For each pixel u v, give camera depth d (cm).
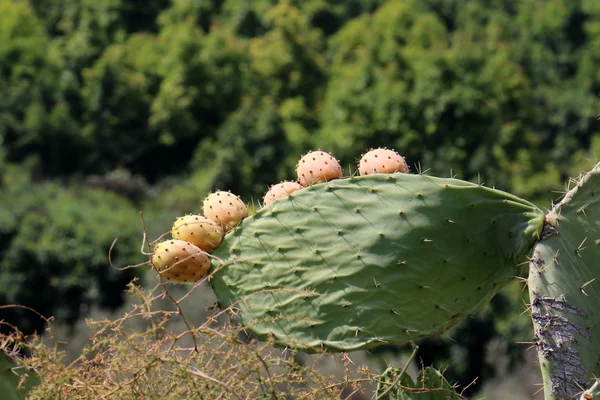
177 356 244
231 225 277
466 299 270
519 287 1185
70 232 1655
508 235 267
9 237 1631
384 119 2058
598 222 255
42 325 1354
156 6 2945
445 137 2041
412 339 267
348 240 268
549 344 252
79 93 2491
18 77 2470
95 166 2412
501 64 2120
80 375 240
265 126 2186
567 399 250
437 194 269
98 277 1609
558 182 1959
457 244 268
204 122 2495
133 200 2181
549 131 2183
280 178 2145
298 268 268
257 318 268
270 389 241
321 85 2491
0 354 236
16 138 2359
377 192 270
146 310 247
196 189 2141
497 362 1173
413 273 267
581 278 254
